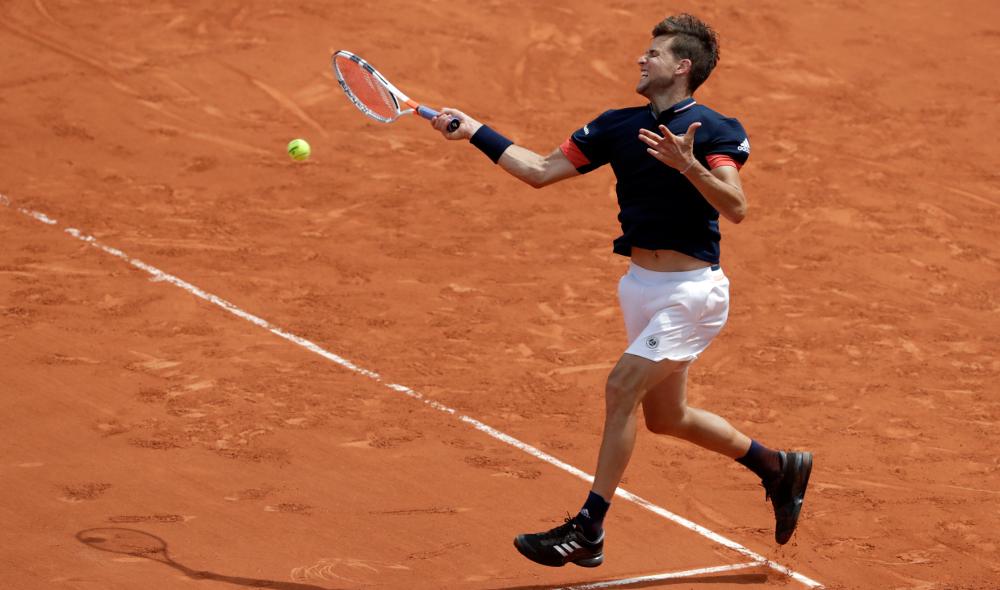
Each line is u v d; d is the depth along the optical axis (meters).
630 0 68.19
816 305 38.06
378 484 24.45
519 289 37.88
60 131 49.50
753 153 52.34
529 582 20.83
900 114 57.41
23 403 27.12
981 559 22.95
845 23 67.31
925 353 34.62
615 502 24.47
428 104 55.69
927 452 28.03
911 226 45.66
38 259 37.25
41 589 19.22
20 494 22.80
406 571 20.86
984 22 68.50
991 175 51.38
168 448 25.42
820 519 24.31
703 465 26.58
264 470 24.72
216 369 29.97
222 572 20.30
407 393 29.50
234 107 53.59
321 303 35.38
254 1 63.31
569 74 59.84
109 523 21.86
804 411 30.11
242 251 39.50
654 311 20.00
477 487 24.62
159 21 60.41
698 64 19.70
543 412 29.00
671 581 21.31
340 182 47.25
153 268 37.16
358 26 61.94
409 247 41.12
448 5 65.31
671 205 19.48
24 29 58.03
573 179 49.22
